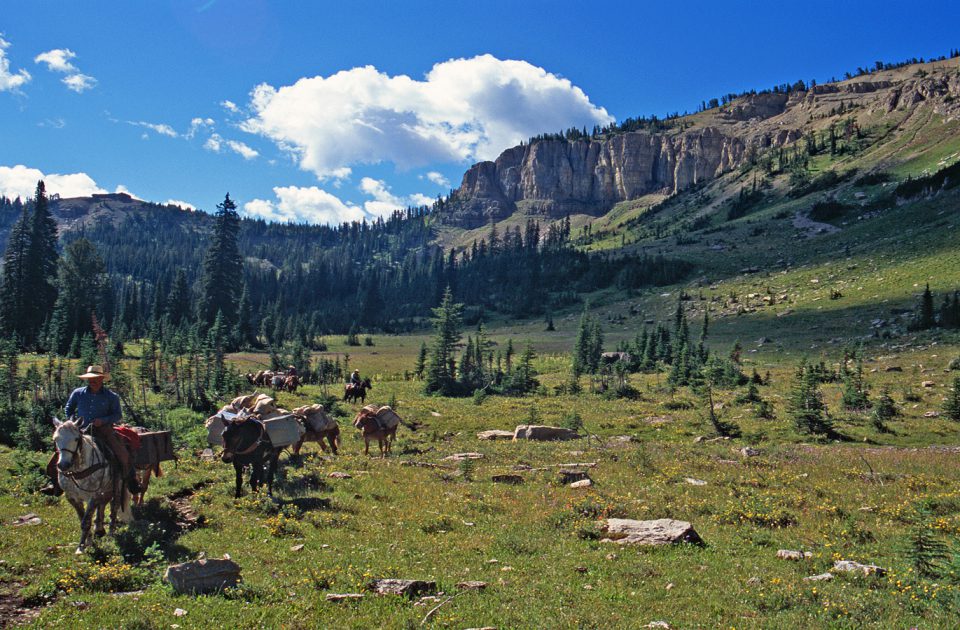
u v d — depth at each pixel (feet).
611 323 495.41
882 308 338.54
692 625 27.22
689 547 41.47
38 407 106.83
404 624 26.02
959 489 64.69
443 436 118.32
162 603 27.58
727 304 451.53
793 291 435.12
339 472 64.49
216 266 382.63
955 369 203.00
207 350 206.18
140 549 35.96
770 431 125.29
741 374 212.43
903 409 147.64
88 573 30.63
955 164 584.81
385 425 85.40
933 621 26.94
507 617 27.48
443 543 41.60
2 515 41.78
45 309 312.71
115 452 38.06
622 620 27.53
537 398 198.80
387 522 46.83
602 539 44.70
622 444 103.96
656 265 623.36
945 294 326.44
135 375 183.32
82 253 381.19
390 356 410.93
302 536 41.47
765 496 59.00
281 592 29.89
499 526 47.09
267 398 58.34
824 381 207.72
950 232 442.50
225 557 35.45
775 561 39.22
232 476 60.54
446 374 229.45
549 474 69.41
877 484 67.92
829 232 600.80
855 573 35.24
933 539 37.60
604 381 221.05
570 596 31.14
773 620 27.73
